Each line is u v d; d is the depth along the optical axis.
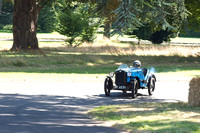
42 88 24.34
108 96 21.58
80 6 69.38
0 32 130.25
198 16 48.66
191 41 118.38
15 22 53.62
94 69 38.19
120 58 47.81
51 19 138.12
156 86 26.89
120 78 21.83
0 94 20.88
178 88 25.80
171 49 57.78
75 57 46.31
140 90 25.17
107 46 66.31
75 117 14.05
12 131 10.45
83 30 71.38
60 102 18.52
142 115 13.99
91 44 72.19
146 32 79.56
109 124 12.40
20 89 23.52
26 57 43.75
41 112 15.11
